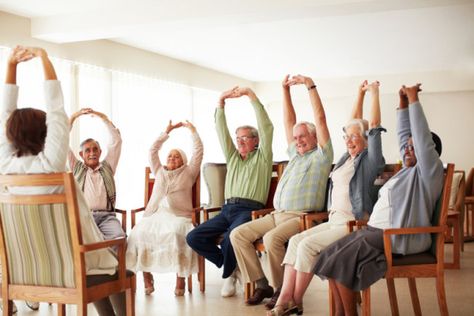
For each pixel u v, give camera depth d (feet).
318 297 13.33
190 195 14.88
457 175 19.92
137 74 24.18
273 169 14.65
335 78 32.91
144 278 14.16
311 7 15.10
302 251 10.77
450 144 33.01
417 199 9.52
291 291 11.09
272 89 34.55
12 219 8.23
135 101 24.06
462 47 24.44
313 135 13.09
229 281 13.73
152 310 12.47
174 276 16.74
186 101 27.89
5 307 8.61
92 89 21.50
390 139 32.86
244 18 16.21
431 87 31.04
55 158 8.16
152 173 14.88
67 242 8.09
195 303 13.05
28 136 8.26
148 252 13.70
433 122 33.22
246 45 23.66
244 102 33.73
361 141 11.62
